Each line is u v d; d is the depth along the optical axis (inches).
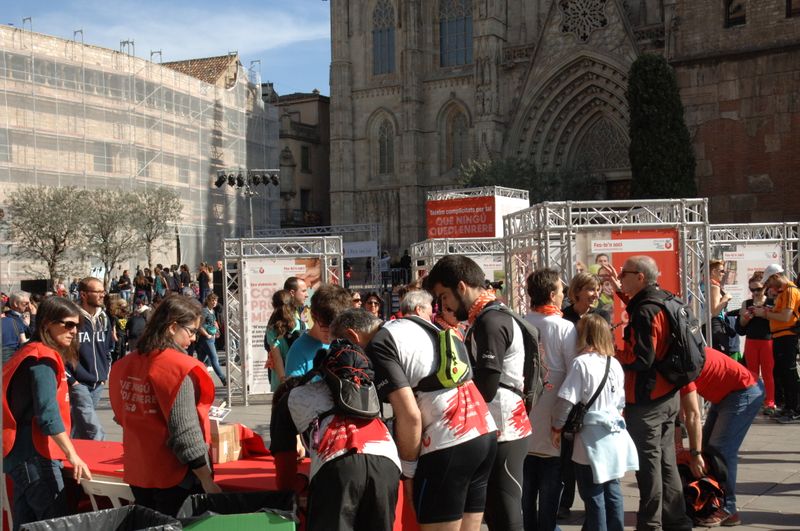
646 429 319.0
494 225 1134.4
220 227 2672.2
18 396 286.0
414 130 2886.3
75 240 2009.1
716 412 374.6
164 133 2458.2
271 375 472.7
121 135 2293.3
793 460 488.1
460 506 248.7
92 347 449.1
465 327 435.8
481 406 255.0
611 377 304.0
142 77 2370.8
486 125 2677.2
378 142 3019.2
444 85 2886.3
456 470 246.8
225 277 779.4
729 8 1668.3
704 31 1685.5
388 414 596.7
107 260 2069.4
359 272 3002.0
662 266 583.5
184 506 236.7
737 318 661.3
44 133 2100.1
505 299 746.2
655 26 2470.5
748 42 1637.6
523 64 2687.0
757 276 626.2
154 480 258.8
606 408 302.4
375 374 243.1
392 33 2972.4
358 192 3026.6
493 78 2687.0
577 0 2561.5
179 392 254.2
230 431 325.1
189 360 258.1
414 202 2886.3
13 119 2034.9
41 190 1945.1
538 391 291.1
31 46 2079.2
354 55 3034.0
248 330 773.9
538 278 334.6
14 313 565.0
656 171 1808.6
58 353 293.0
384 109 2984.7
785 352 614.5
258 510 238.5
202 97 2618.1
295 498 243.0
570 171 2564.0
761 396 366.9
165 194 2202.3
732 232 899.4
